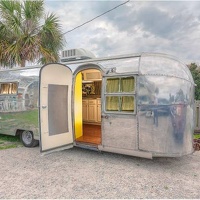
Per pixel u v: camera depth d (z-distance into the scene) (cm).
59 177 425
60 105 551
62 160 531
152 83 452
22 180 411
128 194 354
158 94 446
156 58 477
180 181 405
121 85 492
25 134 668
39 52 988
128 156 560
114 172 450
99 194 354
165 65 470
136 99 463
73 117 587
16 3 981
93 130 743
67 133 571
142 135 456
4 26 959
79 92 636
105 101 512
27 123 644
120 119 487
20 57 978
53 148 527
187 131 463
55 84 537
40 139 494
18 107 668
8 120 702
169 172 450
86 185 388
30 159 540
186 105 463
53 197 344
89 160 530
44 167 482
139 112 459
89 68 559
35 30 1013
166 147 441
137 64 475
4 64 999
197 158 543
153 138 445
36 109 616
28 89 640
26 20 991
